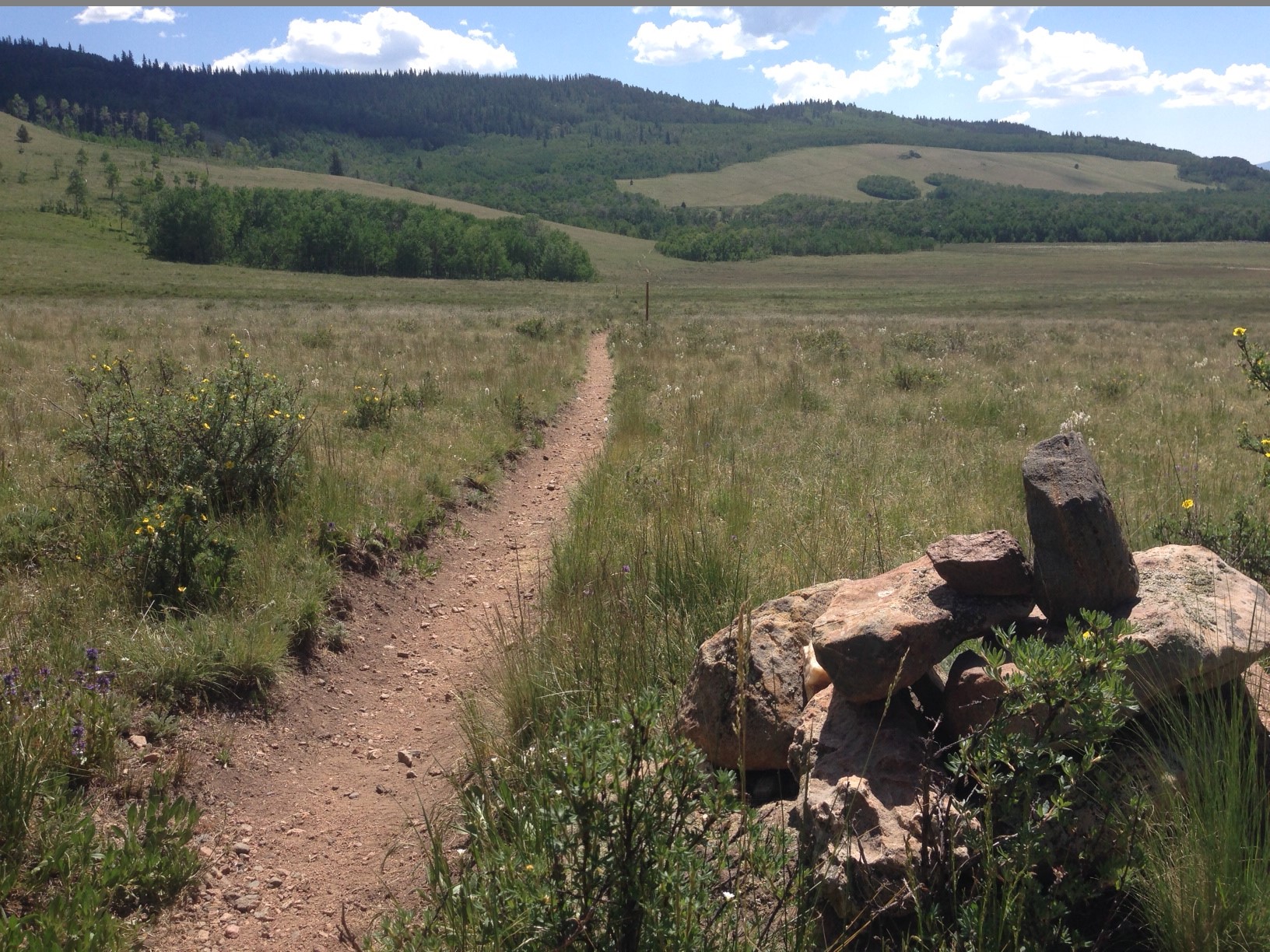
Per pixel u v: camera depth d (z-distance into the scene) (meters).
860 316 52.69
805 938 2.60
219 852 3.50
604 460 9.90
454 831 3.63
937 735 3.12
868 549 6.10
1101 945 2.59
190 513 5.90
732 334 28.62
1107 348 25.83
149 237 104.94
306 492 6.99
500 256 114.56
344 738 4.61
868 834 2.71
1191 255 152.75
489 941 2.60
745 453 9.91
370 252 109.31
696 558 5.53
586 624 4.66
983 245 187.50
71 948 2.77
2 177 145.38
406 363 17.05
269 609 5.20
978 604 3.22
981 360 21.75
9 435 8.40
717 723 3.60
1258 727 3.05
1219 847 2.56
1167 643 2.87
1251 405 13.73
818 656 3.17
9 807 3.13
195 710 4.31
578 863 2.44
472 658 5.56
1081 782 2.75
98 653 4.29
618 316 43.88
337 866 3.52
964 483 8.45
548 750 3.22
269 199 123.19
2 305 34.44
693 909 2.45
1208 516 5.91
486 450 10.08
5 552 5.48
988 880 2.45
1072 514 3.05
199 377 9.17
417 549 7.14
